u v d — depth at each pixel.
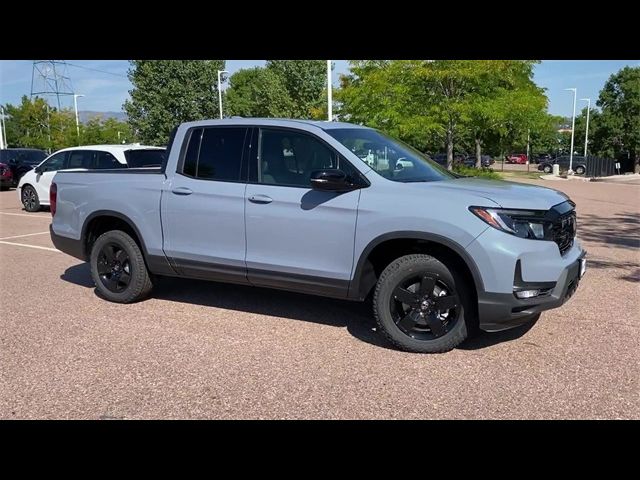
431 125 18.23
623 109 58.41
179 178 5.38
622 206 16.98
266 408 3.57
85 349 4.60
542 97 23.03
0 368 4.23
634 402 3.59
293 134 4.93
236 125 5.21
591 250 8.95
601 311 5.50
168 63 39.25
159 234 5.52
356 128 5.33
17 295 6.27
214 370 4.16
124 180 5.74
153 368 4.20
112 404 3.64
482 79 18.78
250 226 4.96
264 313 5.54
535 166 66.19
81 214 6.02
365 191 4.51
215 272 5.26
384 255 4.71
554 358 4.31
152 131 39.88
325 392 3.78
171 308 5.73
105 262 5.97
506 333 4.88
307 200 4.68
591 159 48.19
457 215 4.15
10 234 10.80
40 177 14.10
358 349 4.55
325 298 6.05
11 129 61.97
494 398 3.66
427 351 4.41
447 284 4.31
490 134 30.59
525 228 4.10
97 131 44.41
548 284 4.13
